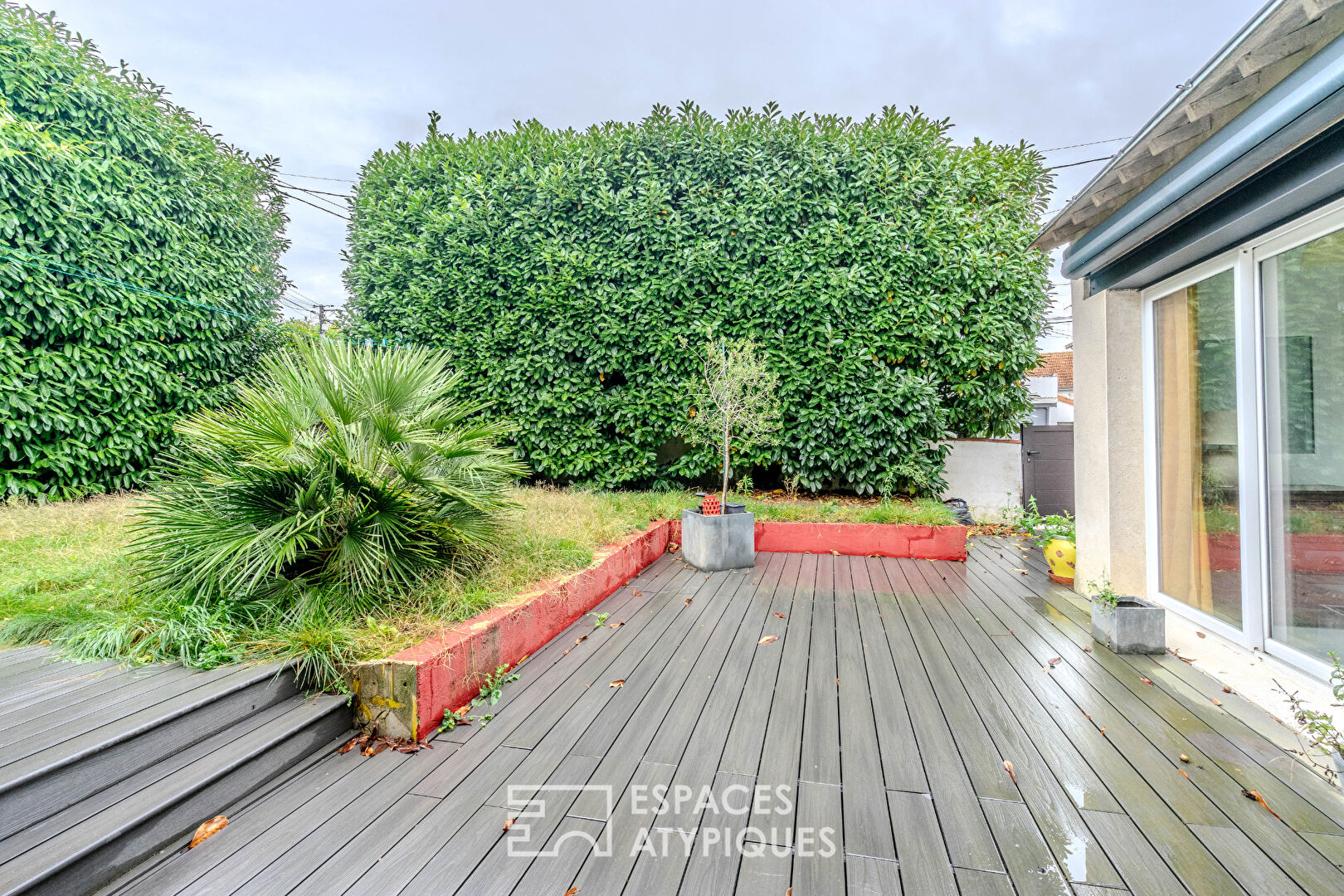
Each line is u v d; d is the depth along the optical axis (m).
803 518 5.50
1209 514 3.13
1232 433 2.96
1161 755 1.97
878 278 5.68
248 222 6.16
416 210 6.45
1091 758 1.95
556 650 2.97
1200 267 3.08
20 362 4.28
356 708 2.15
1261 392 2.72
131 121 4.99
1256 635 2.79
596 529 4.35
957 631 3.27
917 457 5.82
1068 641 3.09
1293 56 1.96
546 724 2.20
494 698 2.37
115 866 1.37
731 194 5.84
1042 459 6.91
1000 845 1.53
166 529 2.51
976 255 5.55
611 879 1.42
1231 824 1.61
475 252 6.20
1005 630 3.28
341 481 2.64
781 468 6.62
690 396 5.99
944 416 5.95
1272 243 2.61
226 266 5.71
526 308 6.10
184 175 5.41
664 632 3.24
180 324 5.30
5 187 4.20
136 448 4.96
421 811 1.67
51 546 3.30
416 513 2.76
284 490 2.63
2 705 1.74
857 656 2.89
